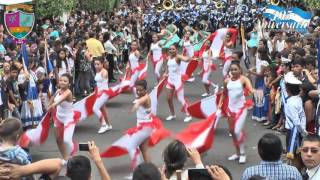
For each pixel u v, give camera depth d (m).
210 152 13.41
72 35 20.95
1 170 5.67
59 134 12.24
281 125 15.07
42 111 14.96
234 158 12.74
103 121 15.22
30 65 14.99
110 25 26.69
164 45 21.75
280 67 14.93
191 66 19.34
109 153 11.40
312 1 28.03
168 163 6.65
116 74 24.52
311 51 16.31
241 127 12.42
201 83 22.14
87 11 34.81
